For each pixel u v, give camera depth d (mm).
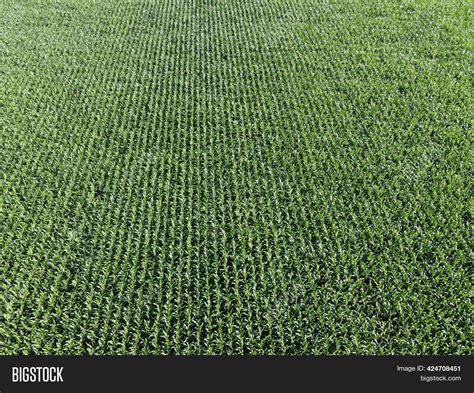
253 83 23656
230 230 16141
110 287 14281
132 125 21031
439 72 24172
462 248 15531
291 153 19516
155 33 28672
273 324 13305
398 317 13430
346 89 23156
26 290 13984
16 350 12727
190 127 20922
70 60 25453
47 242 15695
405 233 15781
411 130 20453
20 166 18625
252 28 29016
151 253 15375
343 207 16797
